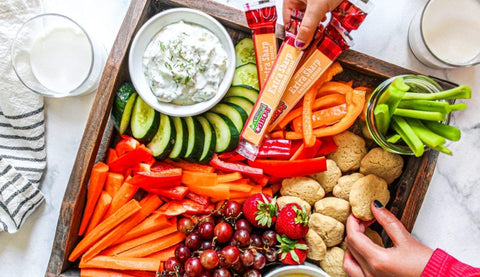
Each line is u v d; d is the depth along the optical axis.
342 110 0.55
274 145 0.56
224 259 0.52
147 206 0.56
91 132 0.53
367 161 0.55
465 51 0.55
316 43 0.53
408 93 0.50
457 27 0.54
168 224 0.56
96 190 0.55
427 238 0.58
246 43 0.56
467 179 0.58
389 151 0.54
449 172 0.58
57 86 0.56
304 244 0.53
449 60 0.55
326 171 0.56
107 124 0.57
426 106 0.49
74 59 0.55
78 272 0.56
